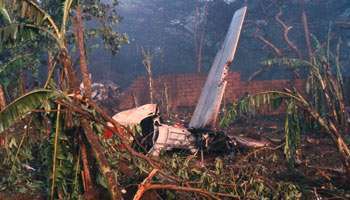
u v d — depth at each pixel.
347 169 8.16
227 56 12.85
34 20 6.63
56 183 6.57
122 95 22.84
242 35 28.56
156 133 10.60
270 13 29.00
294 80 20.05
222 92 11.90
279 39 29.50
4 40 6.55
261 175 8.02
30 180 8.34
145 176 7.08
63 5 6.79
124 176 7.22
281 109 18.72
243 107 8.20
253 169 8.17
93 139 6.25
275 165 9.58
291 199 6.73
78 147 6.72
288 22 29.67
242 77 28.81
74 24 8.98
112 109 21.33
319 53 12.11
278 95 8.11
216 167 7.34
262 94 8.15
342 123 11.98
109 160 7.00
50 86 6.78
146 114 10.74
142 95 22.92
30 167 8.81
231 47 12.92
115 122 6.78
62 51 6.55
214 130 11.19
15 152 7.48
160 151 9.82
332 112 11.34
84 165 6.75
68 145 6.64
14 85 8.44
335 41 27.58
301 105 8.08
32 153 8.91
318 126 8.16
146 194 6.55
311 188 7.80
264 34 29.88
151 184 6.29
